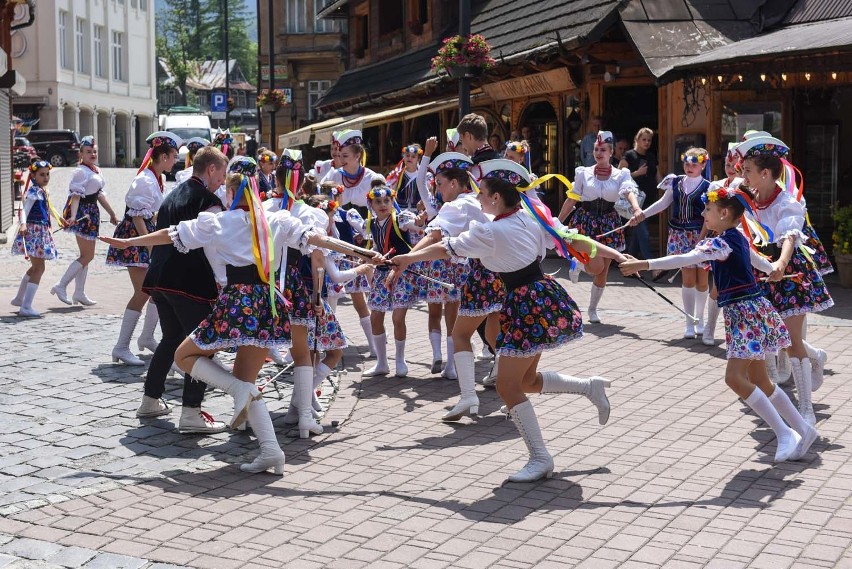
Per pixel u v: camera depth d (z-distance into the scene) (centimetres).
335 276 744
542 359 942
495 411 775
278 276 638
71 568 471
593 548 496
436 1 2714
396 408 788
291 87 4938
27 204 1175
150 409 744
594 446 670
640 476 607
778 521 528
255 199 624
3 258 1783
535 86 1927
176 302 711
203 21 11731
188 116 5016
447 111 2478
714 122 1579
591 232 1143
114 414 756
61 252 1898
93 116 6400
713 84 1516
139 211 901
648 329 1100
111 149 6681
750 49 1397
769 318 636
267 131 5038
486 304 726
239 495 580
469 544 503
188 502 567
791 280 714
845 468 617
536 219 605
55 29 5766
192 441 693
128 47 6888
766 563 475
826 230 1648
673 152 1652
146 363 925
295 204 729
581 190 1145
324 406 791
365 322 971
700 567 471
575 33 1641
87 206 1248
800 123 1609
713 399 789
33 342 1026
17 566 472
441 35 2688
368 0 3359
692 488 584
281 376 895
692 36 1570
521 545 501
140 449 670
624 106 1814
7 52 2255
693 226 1041
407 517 543
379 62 3281
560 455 652
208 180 723
